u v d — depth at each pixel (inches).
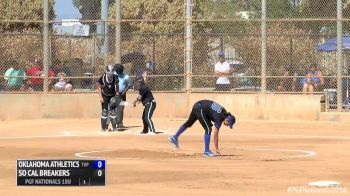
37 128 2214.6
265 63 2375.7
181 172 1223.5
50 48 2439.7
